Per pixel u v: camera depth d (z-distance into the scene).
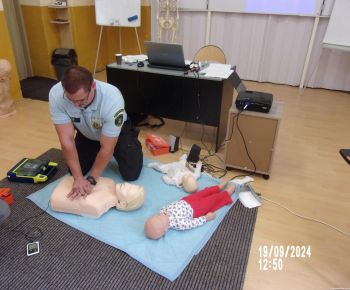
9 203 1.84
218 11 4.37
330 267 1.52
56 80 4.43
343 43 3.77
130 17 4.19
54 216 1.77
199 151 2.34
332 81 4.29
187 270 1.45
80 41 4.52
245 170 2.26
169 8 4.54
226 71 2.53
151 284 1.38
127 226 1.70
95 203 1.72
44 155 2.43
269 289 1.40
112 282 1.38
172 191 2.01
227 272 1.45
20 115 3.19
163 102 2.70
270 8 4.12
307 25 4.09
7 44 3.35
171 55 2.48
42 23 4.15
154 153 2.49
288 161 2.46
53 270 1.44
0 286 1.36
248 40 4.45
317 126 3.14
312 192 2.08
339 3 3.66
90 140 2.05
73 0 4.22
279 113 2.02
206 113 2.56
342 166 2.42
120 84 2.78
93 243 1.59
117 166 2.28
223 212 1.83
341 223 1.81
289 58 4.36
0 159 2.37
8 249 1.55
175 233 1.65
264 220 1.80
